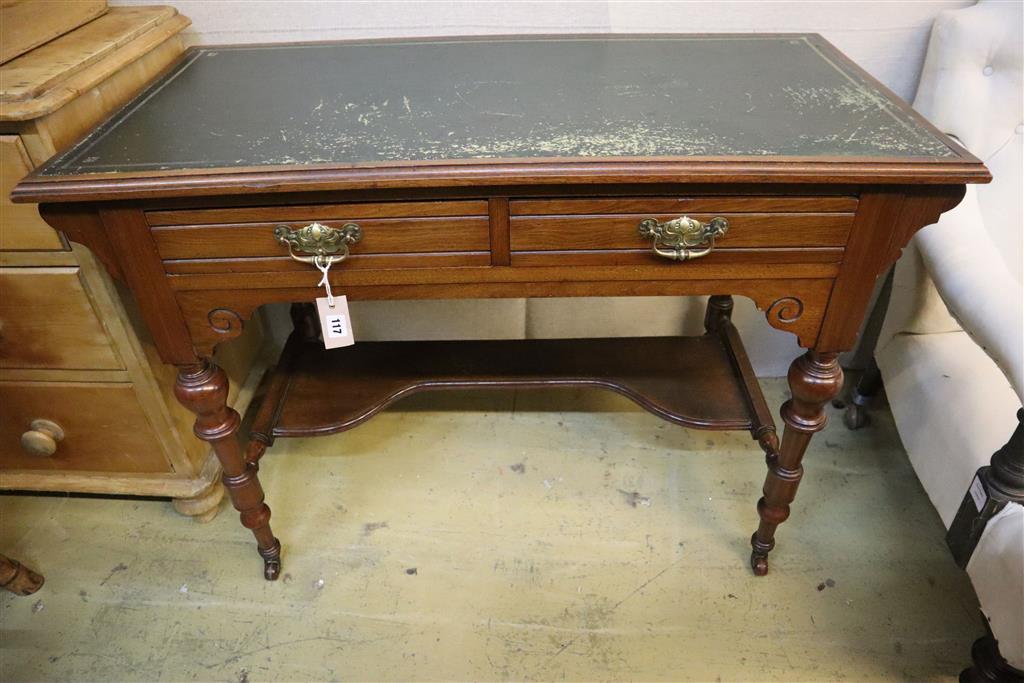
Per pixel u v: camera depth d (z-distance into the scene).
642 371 1.32
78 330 1.05
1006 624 0.87
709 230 0.81
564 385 1.30
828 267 0.85
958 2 1.21
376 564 1.24
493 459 1.44
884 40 1.25
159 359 1.13
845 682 1.05
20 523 1.32
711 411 1.23
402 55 1.15
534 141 0.81
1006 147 1.10
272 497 1.36
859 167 0.74
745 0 1.22
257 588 1.20
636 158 0.75
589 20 1.25
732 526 1.29
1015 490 0.87
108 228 0.81
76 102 0.92
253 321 1.57
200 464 1.28
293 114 0.92
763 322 1.55
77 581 1.22
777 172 0.74
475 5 1.23
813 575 1.21
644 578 1.21
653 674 1.07
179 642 1.12
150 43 1.07
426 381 1.30
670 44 1.17
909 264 1.20
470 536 1.28
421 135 0.84
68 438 1.19
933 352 1.19
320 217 0.80
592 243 0.83
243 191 0.75
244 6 1.24
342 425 1.21
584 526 1.30
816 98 0.93
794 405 1.00
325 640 1.12
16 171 0.89
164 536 1.29
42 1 0.99
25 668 1.09
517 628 1.13
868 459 1.43
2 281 1.00
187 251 0.83
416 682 1.07
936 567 1.22
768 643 1.11
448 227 0.82
